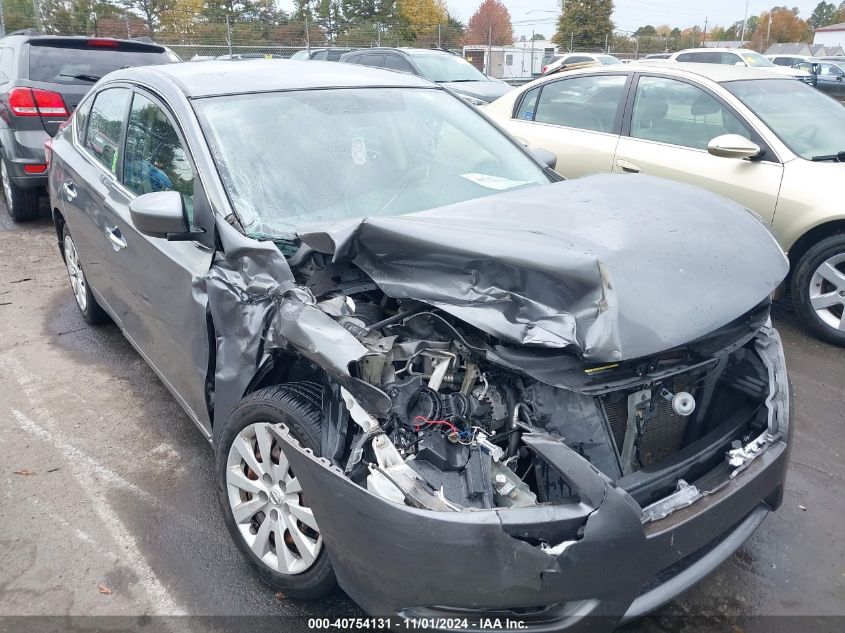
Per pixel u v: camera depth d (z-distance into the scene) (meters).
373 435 2.10
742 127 5.08
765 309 2.67
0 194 8.85
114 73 4.34
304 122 3.33
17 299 5.65
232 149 3.05
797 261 4.84
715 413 2.67
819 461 3.46
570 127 6.21
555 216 2.58
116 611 2.60
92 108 4.46
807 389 4.15
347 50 18.89
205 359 2.82
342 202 3.07
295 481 2.40
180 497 3.24
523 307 2.19
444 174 3.41
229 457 2.64
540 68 34.59
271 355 2.47
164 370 3.44
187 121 3.12
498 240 2.29
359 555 2.06
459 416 2.18
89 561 2.85
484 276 2.27
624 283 2.16
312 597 2.48
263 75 3.62
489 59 29.28
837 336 4.70
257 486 2.56
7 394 4.17
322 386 2.36
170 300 3.07
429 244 2.33
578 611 1.96
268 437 2.47
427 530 1.90
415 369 2.38
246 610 2.60
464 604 1.94
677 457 2.29
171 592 2.69
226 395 2.62
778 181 4.77
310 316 2.29
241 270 2.63
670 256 2.35
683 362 2.28
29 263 6.53
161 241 3.16
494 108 7.12
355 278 2.69
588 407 2.21
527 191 2.97
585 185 2.98
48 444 3.66
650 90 5.70
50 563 2.84
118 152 3.83
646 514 2.08
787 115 5.14
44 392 4.19
